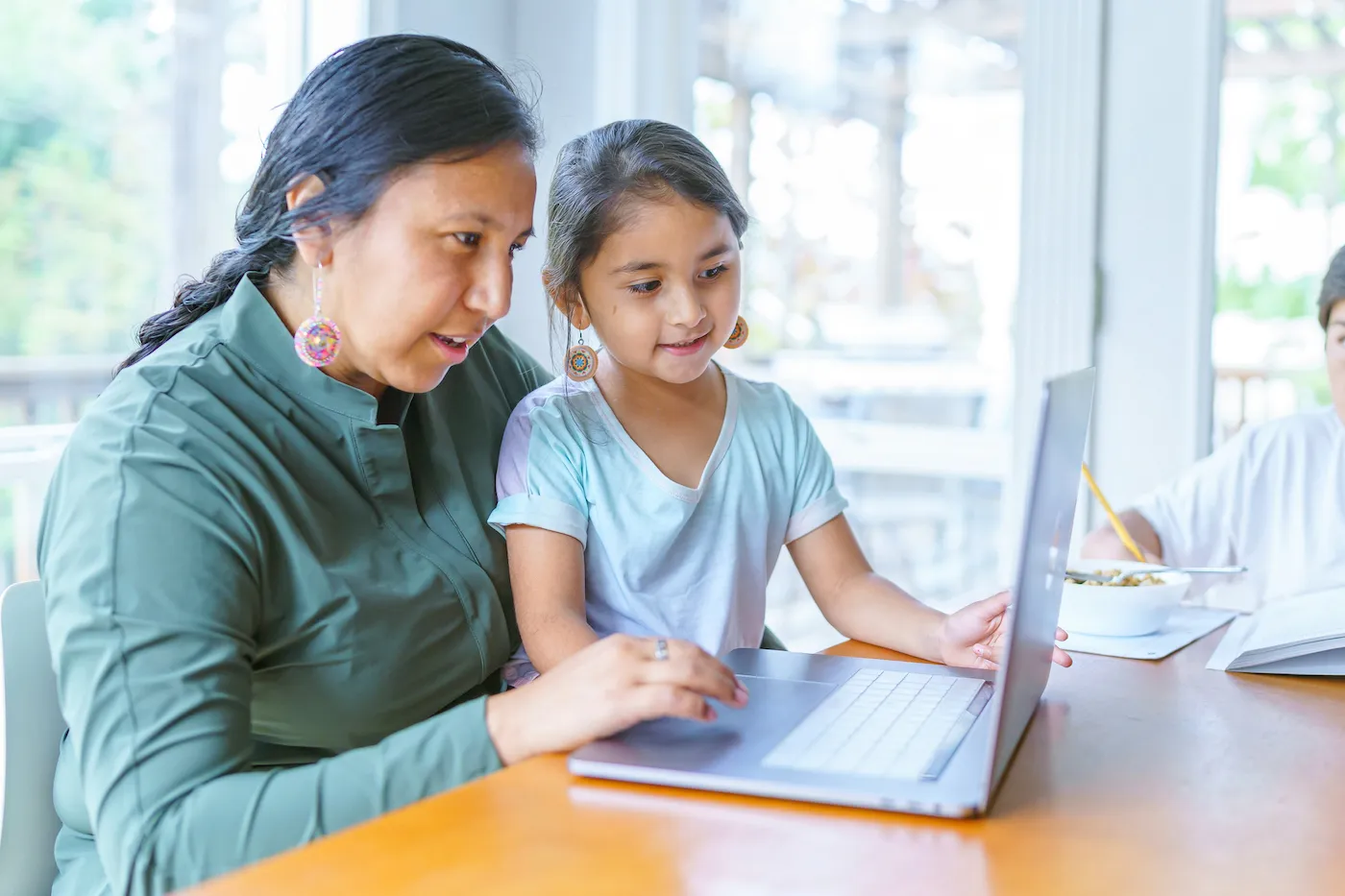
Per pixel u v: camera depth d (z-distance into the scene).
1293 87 2.21
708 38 2.68
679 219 1.16
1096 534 1.73
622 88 2.64
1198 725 0.92
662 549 1.26
